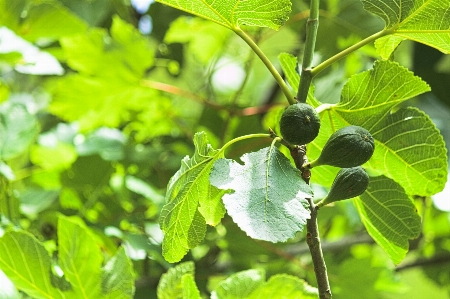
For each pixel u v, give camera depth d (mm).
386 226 1056
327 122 1036
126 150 1532
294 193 905
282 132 920
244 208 893
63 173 1446
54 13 1421
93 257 1083
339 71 1586
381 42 1038
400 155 1050
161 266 1411
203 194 964
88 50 1532
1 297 1003
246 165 917
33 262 1074
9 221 1244
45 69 1384
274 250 1494
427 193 1064
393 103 1021
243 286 1075
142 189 1375
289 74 1055
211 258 1525
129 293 1082
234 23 974
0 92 1580
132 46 1534
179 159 1578
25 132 1310
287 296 1079
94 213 1403
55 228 1344
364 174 937
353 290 1547
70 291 1081
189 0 966
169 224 972
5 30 1372
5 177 1260
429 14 969
